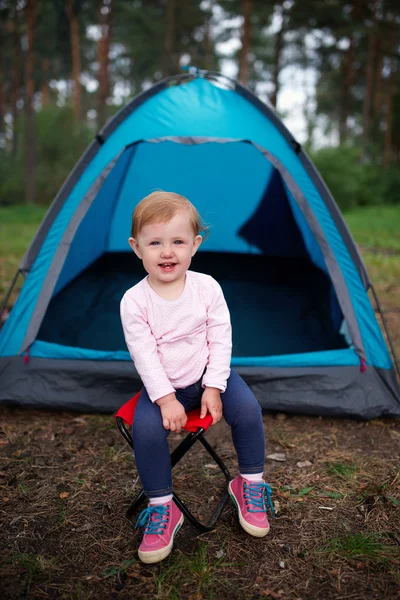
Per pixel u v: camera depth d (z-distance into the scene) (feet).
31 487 7.09
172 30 73.26
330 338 12.30
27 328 9.45
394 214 52.11
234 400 5.94
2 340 9.76
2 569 5.53
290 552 5.85
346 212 55.52
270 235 20.58
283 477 7.42
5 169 70.23
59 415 9.28
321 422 9.20
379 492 7.00
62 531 6.20
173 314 5.91
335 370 9.22
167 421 5.50
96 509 6.64
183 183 19.26
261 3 59.82
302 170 10.60
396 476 7.37
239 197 19.81
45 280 9.70
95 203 16.19
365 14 63.77
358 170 59.93
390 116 83.76
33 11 55.36
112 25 62.95
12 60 86.28
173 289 5.99
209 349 6.07
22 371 9.25
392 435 8.70
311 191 10.37
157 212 5.66
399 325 14.67
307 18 60.75
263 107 11.46
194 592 5.26
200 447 8.30
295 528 6.28
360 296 9.86
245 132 10.82
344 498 6.91
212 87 11.91
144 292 5.99
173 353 5.98
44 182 65.16
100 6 61.93
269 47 89.10
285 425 9.07
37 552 5.82
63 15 76.59
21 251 25.88
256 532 5.97
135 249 6.05
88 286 16.29
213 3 72.79
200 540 6.06
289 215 19.62
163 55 74.90
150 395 5.67
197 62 80.89
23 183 66.39
